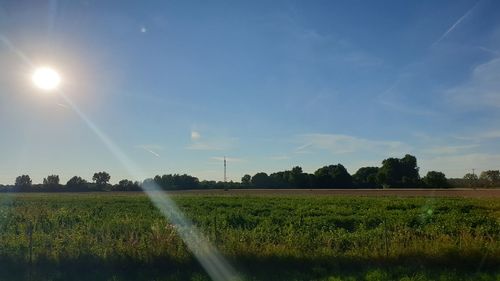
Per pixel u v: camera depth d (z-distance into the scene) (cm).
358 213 4053
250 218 3503
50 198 7788
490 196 7319
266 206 5016
